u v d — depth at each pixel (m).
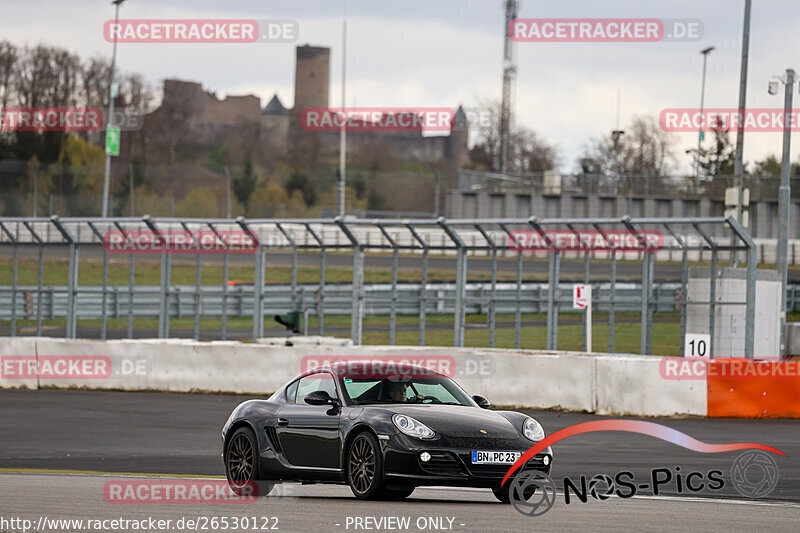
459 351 68.00
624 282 122.25
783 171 82.69
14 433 56.59
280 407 36.41
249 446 36.75
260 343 81.38
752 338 68.38
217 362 75.00
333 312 114.62
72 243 87.31
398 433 31.80
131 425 59.66
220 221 82.62
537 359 65.38
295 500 34.38
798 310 137.75
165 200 187.75
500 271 152.75
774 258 179.38
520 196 192.00
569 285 119.31
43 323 117.75
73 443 53.09
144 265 148.00
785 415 60.84
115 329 112.38
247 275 142.88
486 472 31.88
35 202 170.50
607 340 102.06
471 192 194.12
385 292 80.00
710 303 69.75
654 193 188.75
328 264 149.62
